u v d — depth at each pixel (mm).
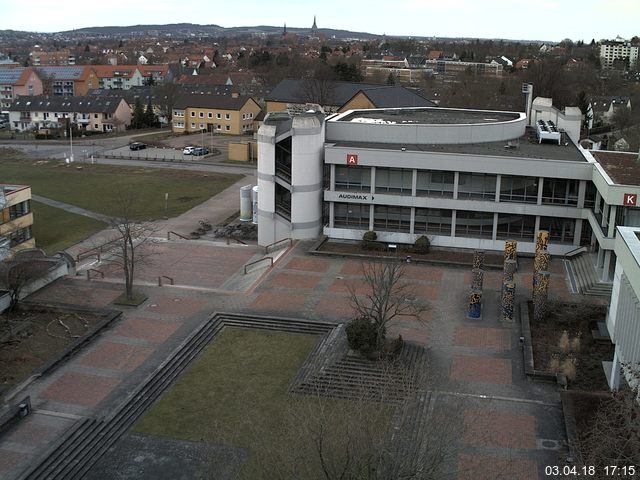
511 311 50844
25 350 46469
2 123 189875
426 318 51531
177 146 142250
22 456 35219
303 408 36656
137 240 72125
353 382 42406
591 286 55562
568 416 37750
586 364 44406
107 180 108188
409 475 27562
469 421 38188
